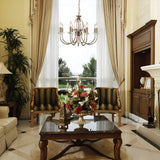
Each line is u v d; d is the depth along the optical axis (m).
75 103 2.94
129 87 5.61
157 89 3.91
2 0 5.21
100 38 5.72
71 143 3.32
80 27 4.45
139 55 5.45
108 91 4.94
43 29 5.39
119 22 5.63
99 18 5.71
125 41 5.65
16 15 5.24
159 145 3.21
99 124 2.97
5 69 4.19
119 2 5.57
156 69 3.63
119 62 5.64
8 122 3.23
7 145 3.09
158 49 3.99
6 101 4.51
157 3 4.06
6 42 5.11
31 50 5.39
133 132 4.02
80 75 5.92
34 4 5.23
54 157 2.69
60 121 2.89
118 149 2.63
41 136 2.53
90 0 5.84
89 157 2.76
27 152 2.93
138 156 2.80
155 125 3.90
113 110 4.50
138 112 5.00
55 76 5.61
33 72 5.31
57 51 5.61
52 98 4.86
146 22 4.66
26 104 5.30
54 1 5.58
